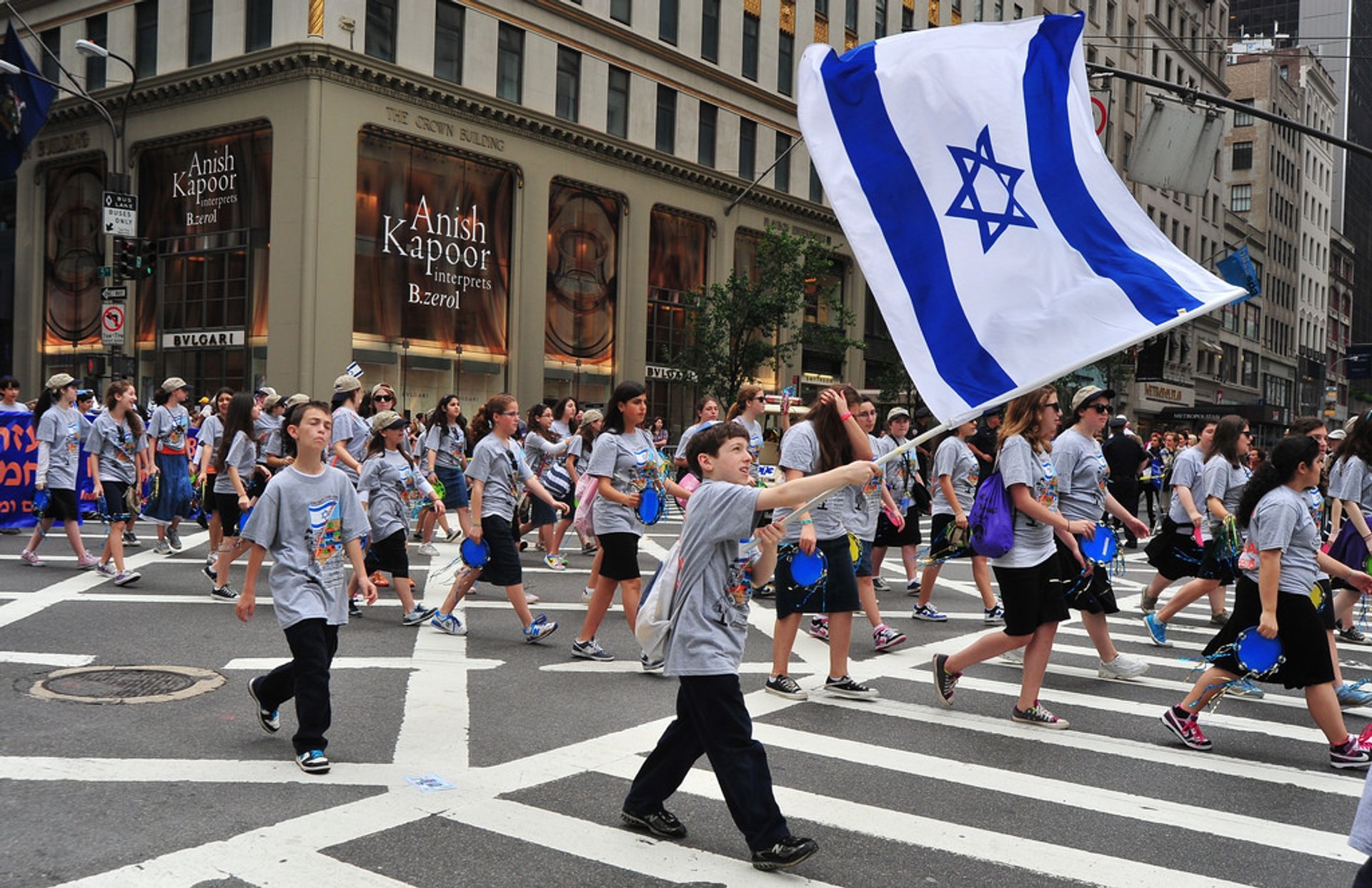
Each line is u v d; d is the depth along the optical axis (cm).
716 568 431
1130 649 938
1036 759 590
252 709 640
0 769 518
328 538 545
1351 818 507
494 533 858
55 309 3169
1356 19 10981
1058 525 643
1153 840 468
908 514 1237
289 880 397
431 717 637
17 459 1402
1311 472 586
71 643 803
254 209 2664
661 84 3403
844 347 3306
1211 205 6925
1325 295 9875
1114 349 468
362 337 2645
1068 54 543
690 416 3575
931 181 501
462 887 397
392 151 2700
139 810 468
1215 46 6881
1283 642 596
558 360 3123
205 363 2772
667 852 439
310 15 2522
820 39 4059
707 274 3619
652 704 680
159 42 2845
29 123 2800
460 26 2836
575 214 3158
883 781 543
